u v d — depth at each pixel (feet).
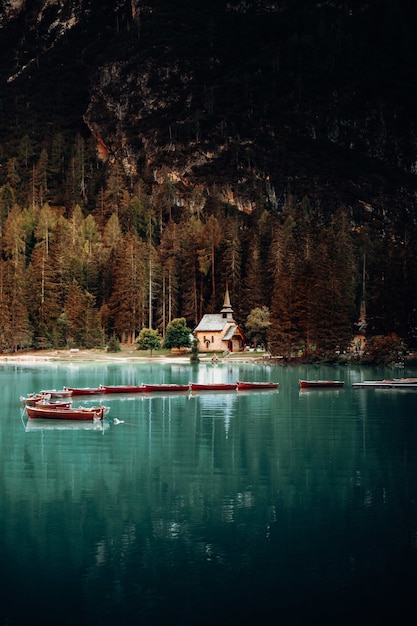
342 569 105.29
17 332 569.64
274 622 91.61
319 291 466.70
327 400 285.02
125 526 122.01
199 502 134.62
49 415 232.12
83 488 144.05
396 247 515.50
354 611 93.91
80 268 637.71
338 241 569.23
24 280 609.83
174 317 624.18
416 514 127.95
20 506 132.46
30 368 453.58
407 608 94.63
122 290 588.91
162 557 109.40
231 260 630.33
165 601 96.53
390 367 448.65
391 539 116.06
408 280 482.69
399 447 184.65
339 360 464.65
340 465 163.73
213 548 112.68
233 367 457.27
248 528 120.98
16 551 111.65
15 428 215.72
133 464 164.96
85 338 572.92
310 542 114.93
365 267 633.61
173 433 206.49
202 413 248.73
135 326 592.60
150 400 288.71
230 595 97.96
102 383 354.74
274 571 104.68
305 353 476.13
